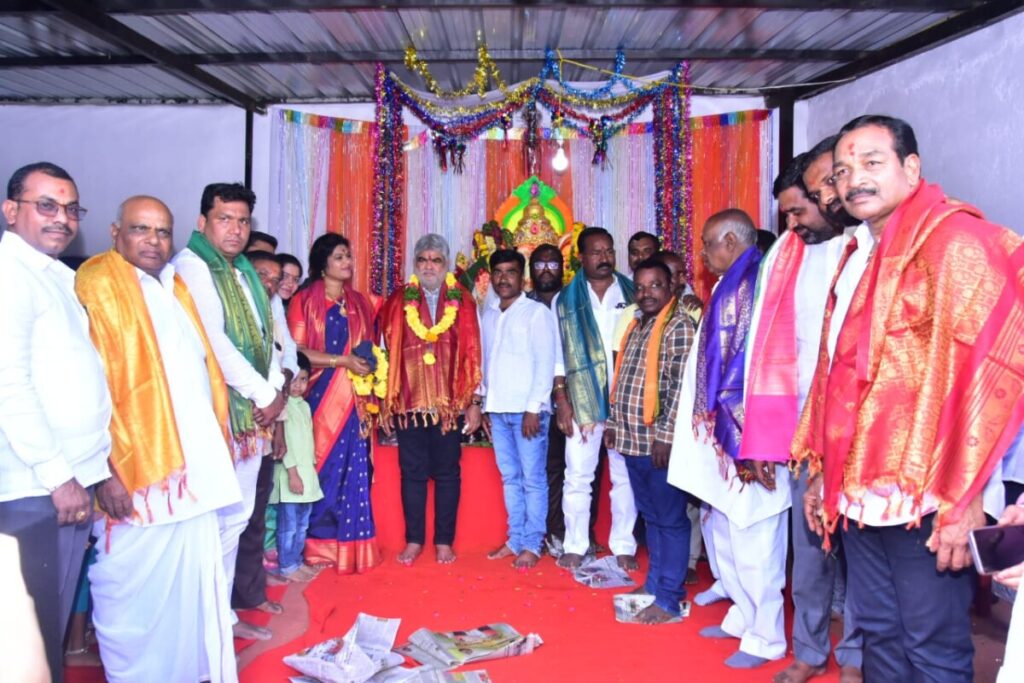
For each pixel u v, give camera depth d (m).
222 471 2.60
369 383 4.07
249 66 4.77
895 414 1.83
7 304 2.10
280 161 5.45
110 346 2.39
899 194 1.92
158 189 5.56
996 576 1.46
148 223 2.46
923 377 1.76
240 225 3.09
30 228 2.23
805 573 2.67
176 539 2.52
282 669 2.84
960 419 1.70
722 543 3.04
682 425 3.03
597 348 3.96
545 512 4.15
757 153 5.38
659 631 3.20
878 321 1.86
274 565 3.93
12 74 4.86
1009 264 1.74
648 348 3.39
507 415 4.16
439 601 3.56
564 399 4.08
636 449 3.37
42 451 2.10
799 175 2.61
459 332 4.23
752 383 2.63
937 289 1.75
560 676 2.79
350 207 5.51
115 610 2.44
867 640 2.10
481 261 5.12
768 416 2.60
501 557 4.23
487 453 4.42
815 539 2.63
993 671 2.75
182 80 4.97
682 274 3.98
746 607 2.96
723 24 4.15
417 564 4.12
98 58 4.55
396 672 2.76
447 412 4.12
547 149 5.44
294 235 5.47
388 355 4.20
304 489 3.83
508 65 5.01
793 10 3.88
